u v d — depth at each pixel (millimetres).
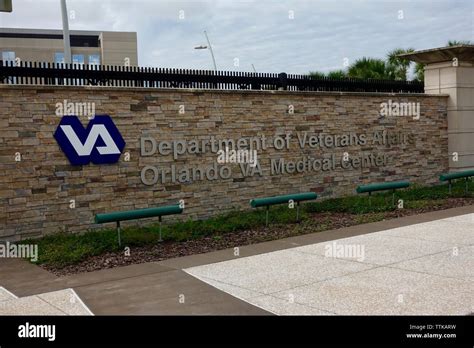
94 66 11070
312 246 9289
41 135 10125
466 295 6309
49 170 10203
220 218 11781
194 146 11961
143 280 7398
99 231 10508
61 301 6547
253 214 12117
